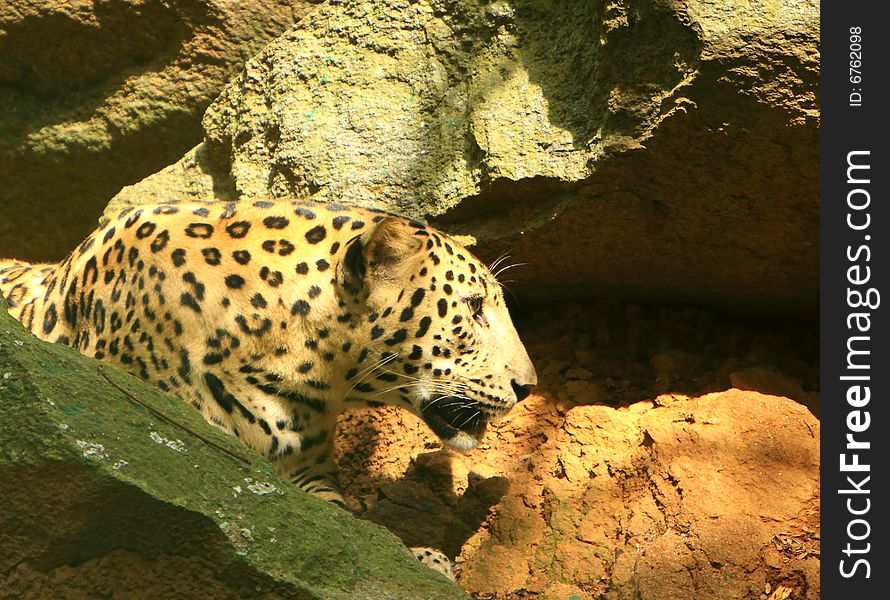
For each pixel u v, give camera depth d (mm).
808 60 12969
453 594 10188
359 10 17172
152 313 13219
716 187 14523
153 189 18109
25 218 20484
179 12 18641
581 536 14109
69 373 9953
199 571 9547
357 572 10078
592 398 17094
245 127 17484
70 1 18578
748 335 18344
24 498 9305
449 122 16172
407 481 15672
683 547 13281
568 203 14945
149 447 9781
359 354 13562
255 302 13328
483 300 14078
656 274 16984
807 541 13562
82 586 9500
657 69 13812
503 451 16359
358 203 16078
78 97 19469
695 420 14828
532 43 15820
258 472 10359
